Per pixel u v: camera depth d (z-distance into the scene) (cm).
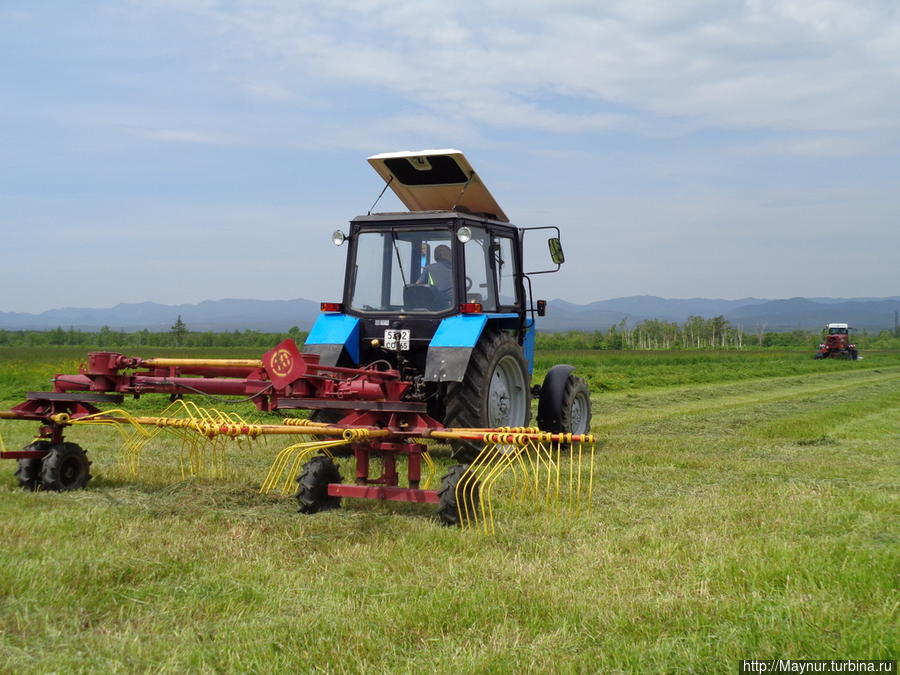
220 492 622
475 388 786
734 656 330
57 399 655
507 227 930
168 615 372
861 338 15312
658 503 662
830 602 391
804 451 1061
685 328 10875
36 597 379
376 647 342
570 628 366
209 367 657
